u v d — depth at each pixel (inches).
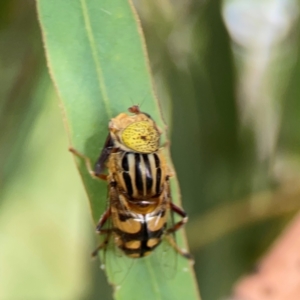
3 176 5.3
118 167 4.8
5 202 5.4
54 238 5.7
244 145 5.5
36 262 5.7
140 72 4.7
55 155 5.5
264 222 5.5
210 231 5.4
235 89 5.4
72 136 4.7
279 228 5.4
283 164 5.5
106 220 4.8
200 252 5.5
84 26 4.6
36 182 5.5
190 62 5.3
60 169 5.5
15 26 5.2
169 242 4.9
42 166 5.5
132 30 4.6
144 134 4.7
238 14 5.6
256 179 5.5
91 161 4.7
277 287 5.0
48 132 5.4
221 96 5.4
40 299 5.7
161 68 5.3
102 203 4.8
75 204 5.6
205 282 5.5
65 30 4.6
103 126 4.7
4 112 5.2
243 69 5.5
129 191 4.8
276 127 5.5
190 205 5.4
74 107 4.6
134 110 4.7
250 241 5.5
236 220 5.4
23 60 5.2
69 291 5.7
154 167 4.8
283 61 5.5
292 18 5.5
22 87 5.2
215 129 5.4
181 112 5.4
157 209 4.8
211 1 5.3
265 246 5.4
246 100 5.5
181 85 5.4
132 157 4.8
